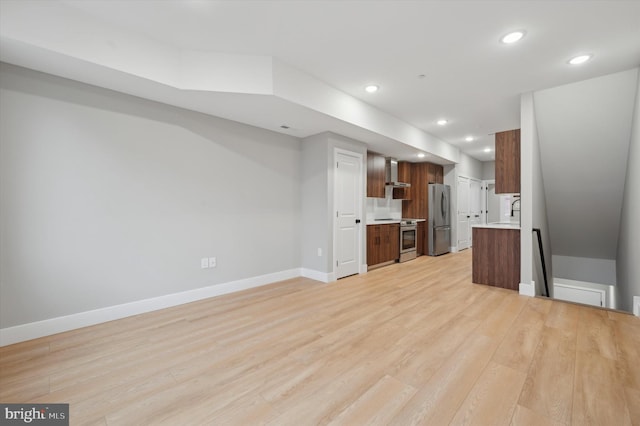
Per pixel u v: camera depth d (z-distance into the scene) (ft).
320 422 4.66
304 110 10.36
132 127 9.30
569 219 16.16
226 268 11.84
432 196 21.17
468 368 6.18
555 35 7.64
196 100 9.62
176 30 7.70
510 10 6.70
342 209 14.48
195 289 10.88
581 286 18.74
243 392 5.44
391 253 17.92
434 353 6.83
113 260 8.98
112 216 8.95
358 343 7.38
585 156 12.71
